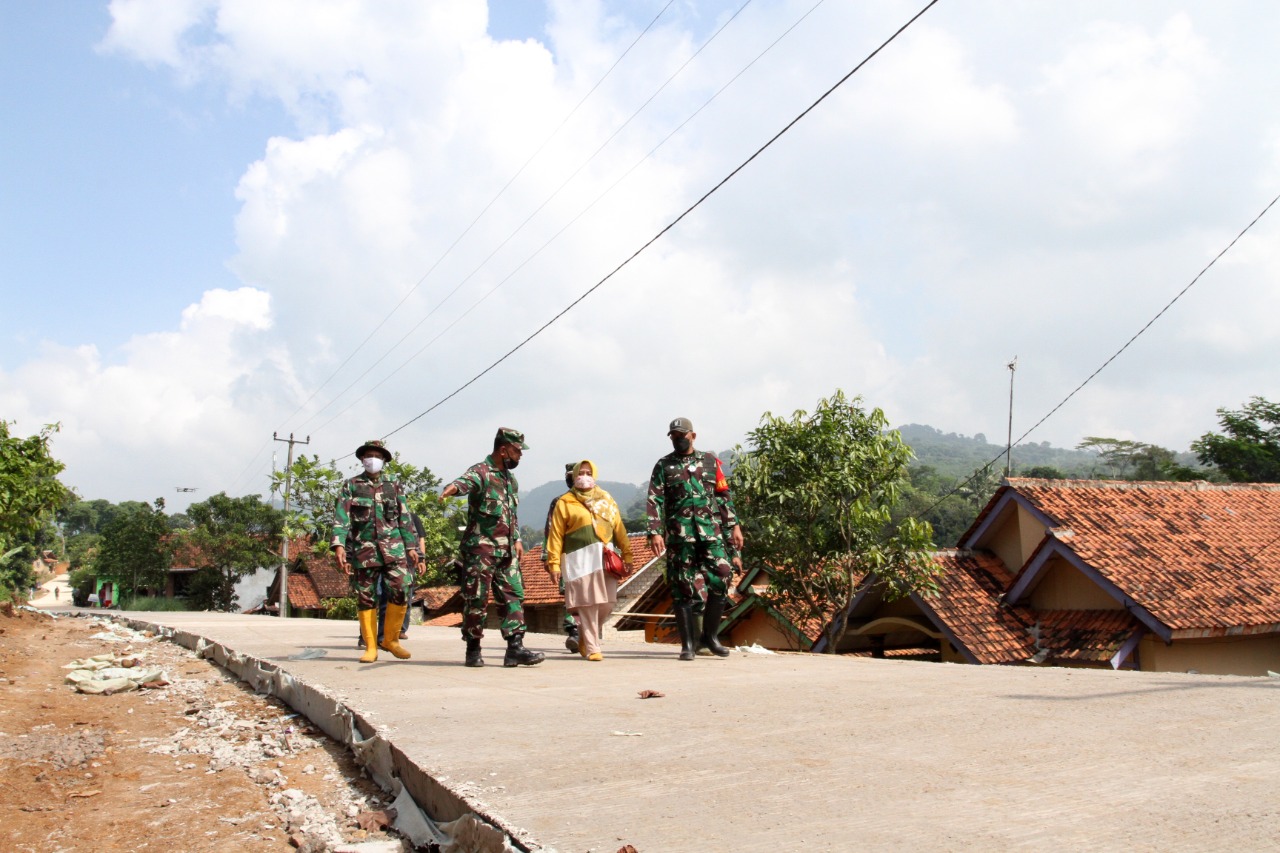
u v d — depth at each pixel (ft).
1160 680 18.88
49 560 336.49
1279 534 53.88
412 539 28.09
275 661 26.71
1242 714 14.87
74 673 27.37
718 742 14.12
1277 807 9.91
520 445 26.40
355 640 35.83
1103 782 11.12
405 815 12.53
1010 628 50.06
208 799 14.58
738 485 50.83
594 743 14.25
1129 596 44.52
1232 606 44.68
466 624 25.58
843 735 14.35
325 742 17.83
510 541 25.93
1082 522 51.31
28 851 12.39
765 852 9.11
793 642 55.67
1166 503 56.24
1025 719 15.12
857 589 50.47
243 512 153.28
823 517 51.03
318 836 12.25
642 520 28.09
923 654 61.87
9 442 45.91
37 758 17.31
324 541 97.96
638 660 27.73
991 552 57.57
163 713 22.47
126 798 14.88
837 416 49.88
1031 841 9.11
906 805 10.48
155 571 162.30
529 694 19.60
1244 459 110.32
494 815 10.49
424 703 18.37
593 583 27.48
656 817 10.37
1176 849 8.77
